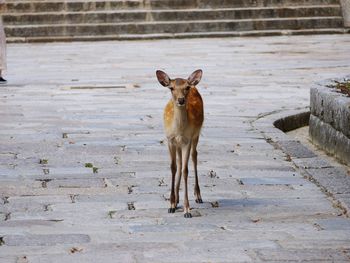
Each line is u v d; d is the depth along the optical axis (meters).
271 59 26.42
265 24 35.00
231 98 18.88
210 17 35.00
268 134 14.80
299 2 36.09
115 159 12.89
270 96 19.14
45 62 26.22
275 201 10.70
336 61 25.62
